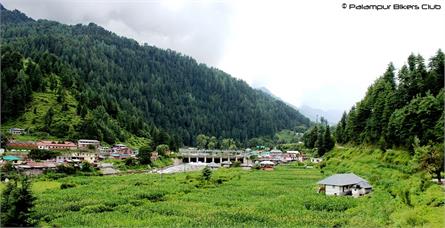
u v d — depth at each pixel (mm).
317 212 78938
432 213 62875
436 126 119812
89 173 156625
